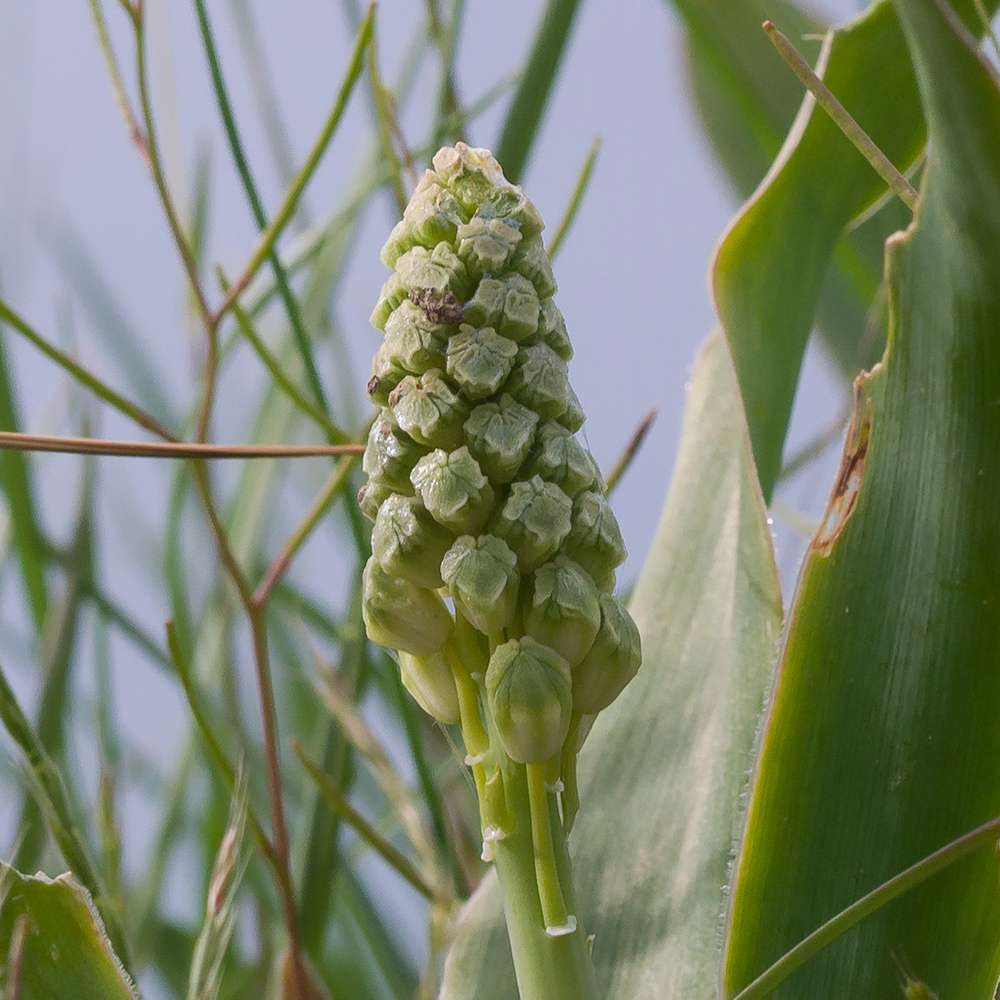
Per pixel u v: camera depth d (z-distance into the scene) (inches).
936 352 15.9
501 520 15.0
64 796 16.7
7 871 15.7
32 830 18.5
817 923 15.9
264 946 20.9
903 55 17.4
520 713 14.9
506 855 15.2
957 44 15.5
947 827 15.9
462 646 15.3
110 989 15.7
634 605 17.6
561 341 15.1
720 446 17.7
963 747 15.9
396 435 15.1
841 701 15.9
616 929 16.7
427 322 15.0
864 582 16.0
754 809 16.0
